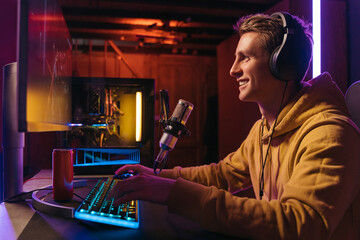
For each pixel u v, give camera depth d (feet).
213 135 19.74
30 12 1.89
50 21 2.48
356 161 2.07
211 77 20.56
